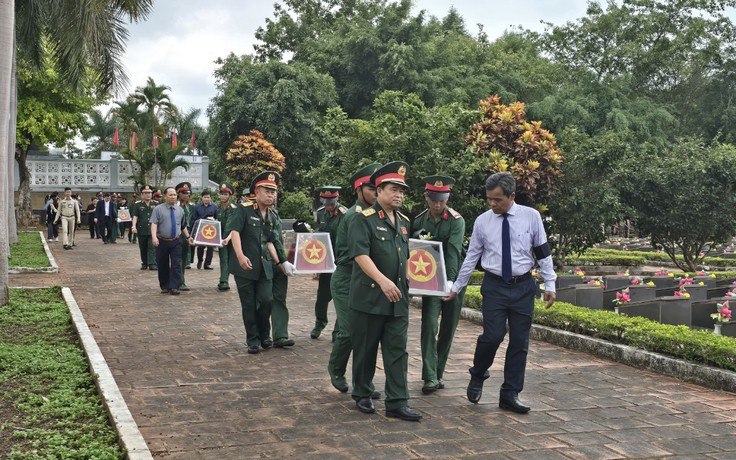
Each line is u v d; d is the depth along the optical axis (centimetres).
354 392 577
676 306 932
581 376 718
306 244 836
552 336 896
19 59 2289
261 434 511
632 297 1107
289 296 1300
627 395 643
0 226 1009
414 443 497
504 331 587
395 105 1470
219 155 3312
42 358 687
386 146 1400
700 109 4106
